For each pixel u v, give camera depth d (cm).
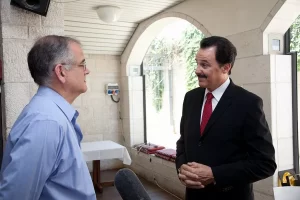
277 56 273
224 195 149
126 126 567
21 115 103
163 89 563
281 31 282
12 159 90
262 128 144
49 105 103
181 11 386
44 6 188
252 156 143
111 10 385
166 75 560
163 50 567
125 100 563
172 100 550
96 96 560
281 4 255
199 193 156
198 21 359
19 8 197
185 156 171
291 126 284
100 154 436
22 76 199
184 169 148
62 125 100
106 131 571
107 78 567
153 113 574
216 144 150
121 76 574
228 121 148
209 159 151
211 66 150
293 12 265
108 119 573
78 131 123
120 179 77
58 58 108
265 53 276
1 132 216
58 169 99
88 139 555
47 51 108
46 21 204
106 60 563
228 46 151
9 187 89
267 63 271
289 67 280
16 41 197
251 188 156
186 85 519
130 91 552
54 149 96
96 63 555
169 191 452
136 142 561
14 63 197
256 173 140
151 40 502
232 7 306
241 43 298
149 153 502
